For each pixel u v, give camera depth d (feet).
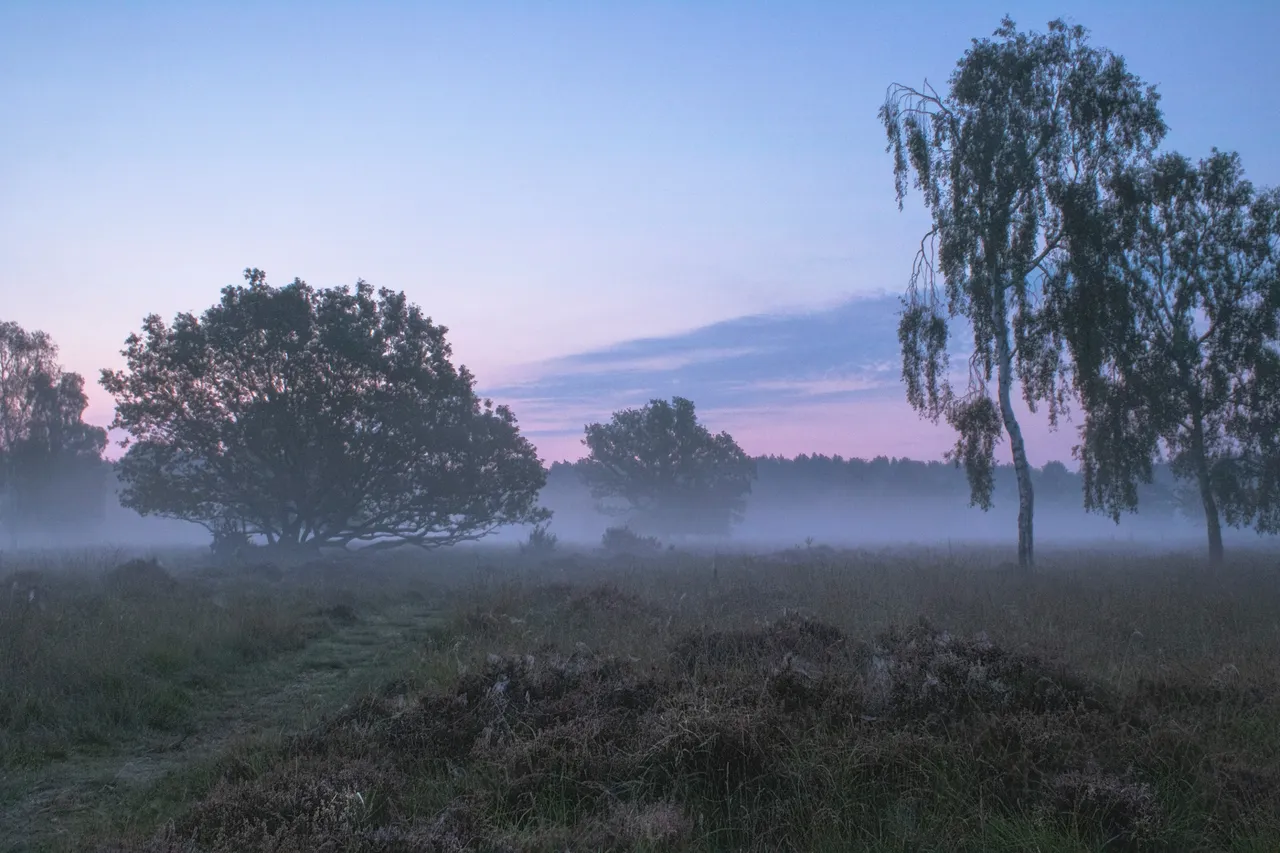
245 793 16.61
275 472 107.76
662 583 58.18
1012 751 17.83
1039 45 80.94
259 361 103.55
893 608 39.68
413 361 112.16
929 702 20.21
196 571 80.89
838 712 19.90
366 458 112.27
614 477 254.68
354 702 24.38
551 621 41.14
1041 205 79.66
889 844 15.08
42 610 39.32
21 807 18.54
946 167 81.56
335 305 107.86
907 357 86.07
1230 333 95.04
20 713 24.06
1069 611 38.99
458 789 17.79
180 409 104.68
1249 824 15.44
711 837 15.47
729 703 19.39
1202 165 94.22
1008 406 80.18
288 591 60.03
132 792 19.20
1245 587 55.06
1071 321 78.48
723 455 258.98
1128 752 18.08
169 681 28.84
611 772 17.52
